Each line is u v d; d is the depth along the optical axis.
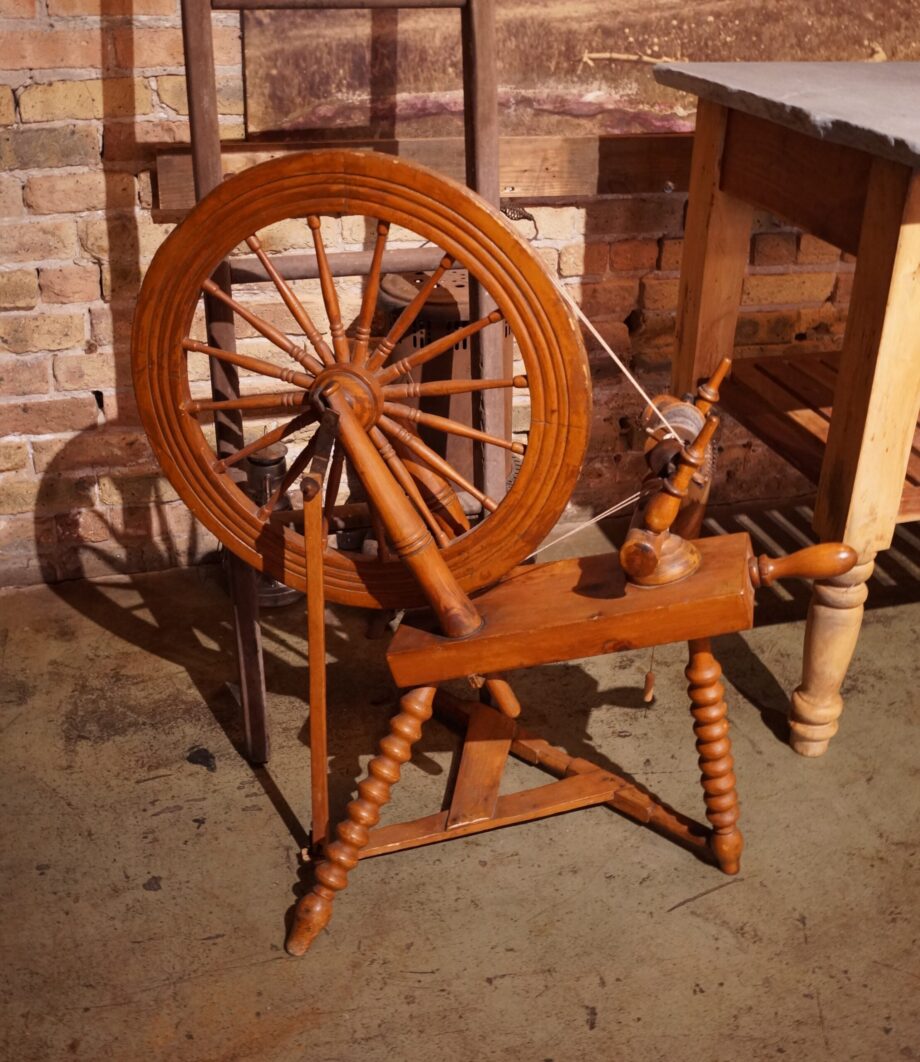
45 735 2.36
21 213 2.51
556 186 2.66
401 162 1.75
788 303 2.99
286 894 2.01
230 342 2.14
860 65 2.52
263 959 1.90
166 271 1.89
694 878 2.04
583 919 1.96
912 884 2.03
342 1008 1.81
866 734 2.37
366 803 1.92
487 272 1.78
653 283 2.87
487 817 2.08
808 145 2.04
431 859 2.08
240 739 2.36
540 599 1.92
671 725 2.39
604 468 3.05
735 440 3.11
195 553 2.91
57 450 2.74
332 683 2.51
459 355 2.57
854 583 2.13
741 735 2.37
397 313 2.54
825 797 2.21
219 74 2.47
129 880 2.03
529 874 2.05
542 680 2.52
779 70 2.40
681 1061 1.73
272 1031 1.78
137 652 2.60
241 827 2.14
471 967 1.88
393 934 1.94
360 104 2.53
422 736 2.37
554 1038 1.77
